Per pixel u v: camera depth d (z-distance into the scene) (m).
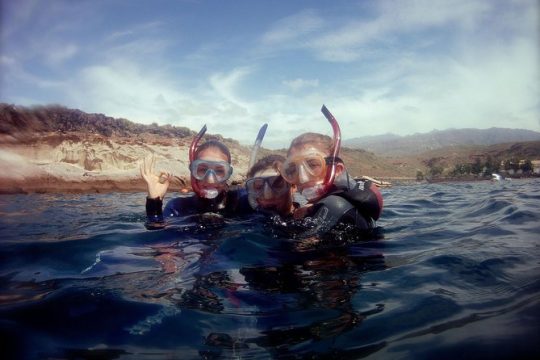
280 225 1.31
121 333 0.59
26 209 2.81
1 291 0.76
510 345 0.51
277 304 0.70
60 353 0.54
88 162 8.02
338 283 0.81
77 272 0.90
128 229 1.43
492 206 2.24
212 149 1.55
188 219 1.49
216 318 0.64
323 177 1.24
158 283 0.81
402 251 1.09
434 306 0.66
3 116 7.53
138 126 10.40
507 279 0.78
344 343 0.56
